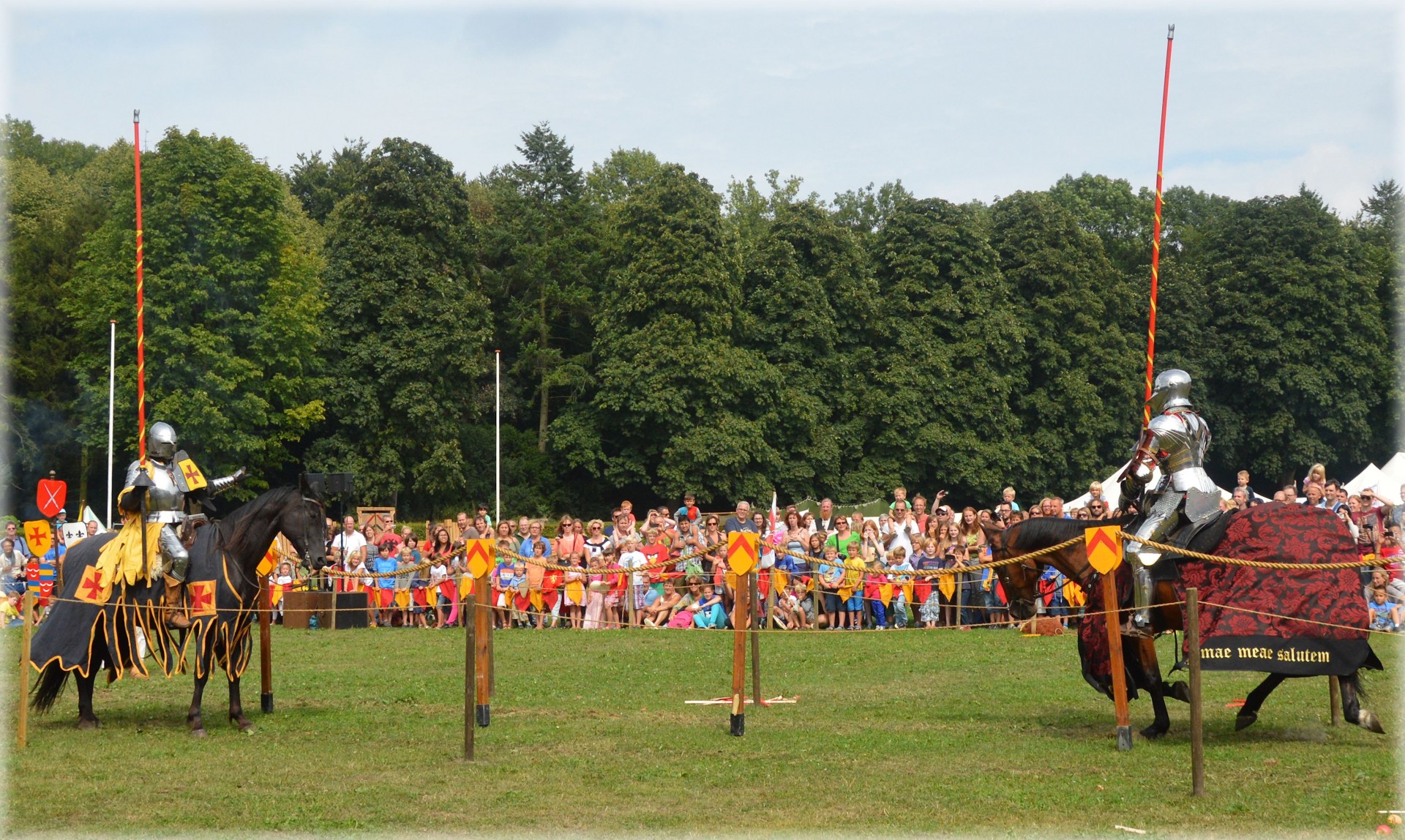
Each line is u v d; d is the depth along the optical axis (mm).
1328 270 63062
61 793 9102
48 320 52562
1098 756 10297
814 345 57344
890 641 18953
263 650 12898
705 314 54969
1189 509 10961
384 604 22203
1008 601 12328
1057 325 62562
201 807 8664
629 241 58188
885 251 60656
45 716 12781
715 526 22078
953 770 9773
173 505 12000
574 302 67000
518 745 10945
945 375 57312
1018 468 58031
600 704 13398
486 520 21844
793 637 19688
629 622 21344
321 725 12094
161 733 11695
